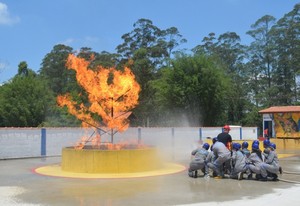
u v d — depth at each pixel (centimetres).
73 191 1019
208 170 1270
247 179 1227
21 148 2048
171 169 1487
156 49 6412
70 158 1418
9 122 4012
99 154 1370
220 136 1348
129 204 859
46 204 861
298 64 6362
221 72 4628
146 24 6750
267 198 928
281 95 6312
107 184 1132
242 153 1245
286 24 6625
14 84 4259
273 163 1188
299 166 1631
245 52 7125
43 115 4228
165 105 4600
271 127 3519
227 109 6003
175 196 950
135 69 5734
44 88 4528
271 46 6650
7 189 1052
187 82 4362
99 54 6494
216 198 927
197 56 4562
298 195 966
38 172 1414
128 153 1383
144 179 1230
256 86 6831
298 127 3300
